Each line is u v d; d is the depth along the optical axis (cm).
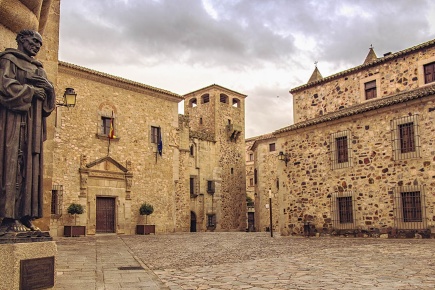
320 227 1997
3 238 426
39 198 481
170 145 2945
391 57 2014
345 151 1944
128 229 2617
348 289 587
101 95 2575
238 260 1015
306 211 2075
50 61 933
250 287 620
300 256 1073
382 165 1778
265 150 3944
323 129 2045
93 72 2509
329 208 1967
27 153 468
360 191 1848
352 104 2183
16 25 553
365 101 2120
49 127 901
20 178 462
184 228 3178
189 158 3522
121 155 2638
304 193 2095
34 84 480
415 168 1664
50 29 941
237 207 3981
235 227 3925
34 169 474
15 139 456
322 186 2012
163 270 833
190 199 3544
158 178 2833
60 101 2362
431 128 1627
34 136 475
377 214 1773
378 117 1816
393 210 1716
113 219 2570
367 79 2127
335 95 2273
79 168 2405
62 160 2341
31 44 496
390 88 2022
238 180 4044
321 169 2028
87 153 2459
